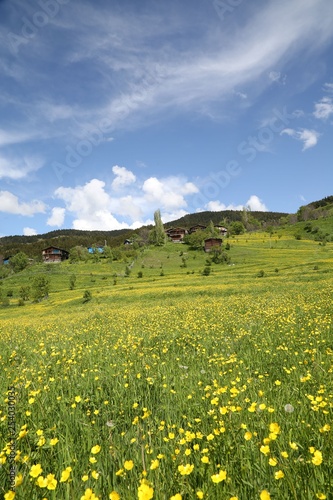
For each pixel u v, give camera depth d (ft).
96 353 28.91
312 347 23.77
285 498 7.44
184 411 14.34
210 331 37.76
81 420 13.62
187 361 23.98
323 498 6.64
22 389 17.72
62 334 45.06
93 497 6.94
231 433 10.57
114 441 11.62
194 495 7.60
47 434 12.66
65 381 19.77
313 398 12.94
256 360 22.45
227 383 16.92
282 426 11.00
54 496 8.00
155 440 11.38
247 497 7.84
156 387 17.57
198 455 9.61
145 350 28.68
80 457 10.59
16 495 7.93
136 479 8.60
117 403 16.06
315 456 7.89
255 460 9.27
